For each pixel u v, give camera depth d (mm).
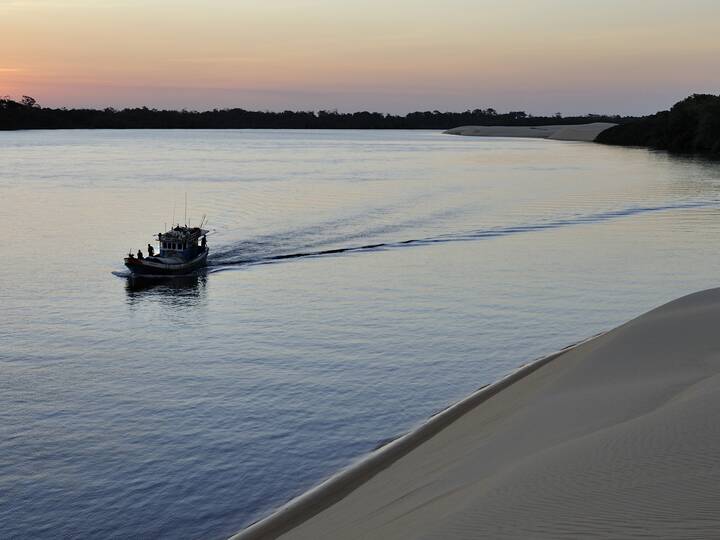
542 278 58031
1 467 26672
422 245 75312
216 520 22938
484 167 179250
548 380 29406
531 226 86250
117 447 28281
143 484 25312
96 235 83688
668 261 64062
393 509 18812
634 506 13570
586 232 81375
